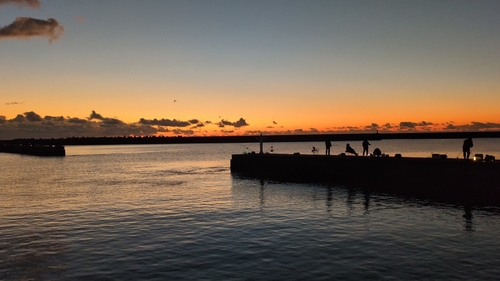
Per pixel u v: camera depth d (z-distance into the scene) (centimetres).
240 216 2897
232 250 2033
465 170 3494
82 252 2044
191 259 1900
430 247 2031
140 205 3462
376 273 1675
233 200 3666
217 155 16012
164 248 2088
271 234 2345
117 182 5544
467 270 1698
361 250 1997
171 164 9944
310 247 2062
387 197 3641
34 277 1712
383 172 4212
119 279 1662
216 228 2525
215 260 1878
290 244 2125
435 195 3716
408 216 2786
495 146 16975
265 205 3350
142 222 2739
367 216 2800
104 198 3928
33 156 15662
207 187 4747
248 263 1827
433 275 1645
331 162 4828
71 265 1848
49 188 4881
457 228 2420
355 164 4528
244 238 2262
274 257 1908
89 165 9794
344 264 1792
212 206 3353
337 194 3875
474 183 3425
